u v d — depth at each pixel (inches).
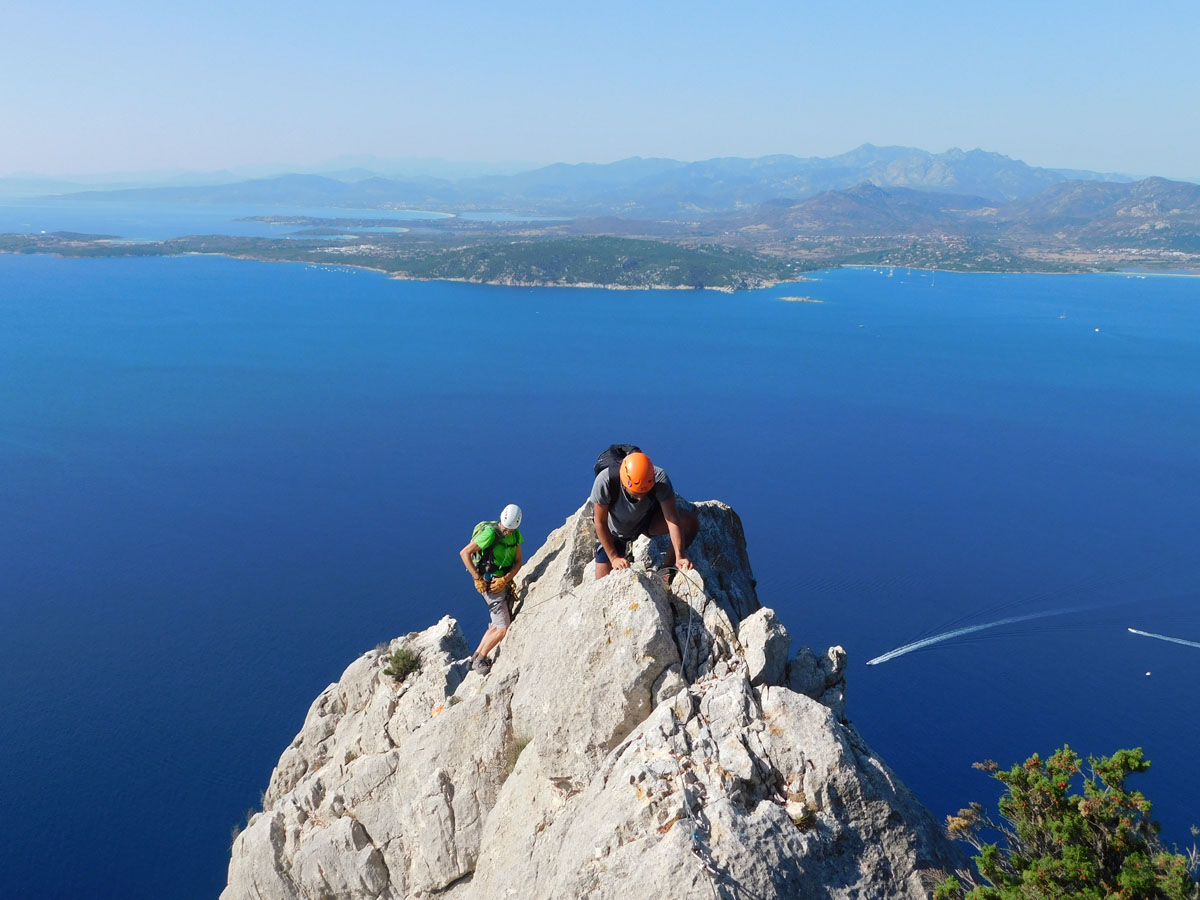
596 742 442.6
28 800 3843.5
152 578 6889.8
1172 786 3949.3
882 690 5004.9
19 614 6141.7
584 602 477.4
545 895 379.2
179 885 3260.3
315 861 648.4
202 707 4800.7
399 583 6811.0
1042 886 369.4
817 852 355.3
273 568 7130.9
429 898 576.4
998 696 4911.4
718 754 384.8
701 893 326.0
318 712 893.2
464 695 660.7
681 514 531.5
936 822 422.0
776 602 6496.1
